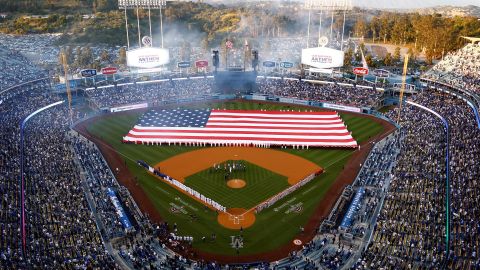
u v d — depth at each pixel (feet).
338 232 201.77
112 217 208.54
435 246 179.22
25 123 317.63
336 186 248.32
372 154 281.13
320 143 301.84
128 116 370.73
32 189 220.02
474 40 480.64
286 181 253.44
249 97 425.28
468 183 219.82
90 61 583.99
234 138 308.19
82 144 296.51
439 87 388.16
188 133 315.58
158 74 441.68
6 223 185.88
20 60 464.24
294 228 207.92
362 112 381.40
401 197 220.02
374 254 177.06
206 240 197.88
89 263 169.48
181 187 243.19
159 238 198.08
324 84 429.79
